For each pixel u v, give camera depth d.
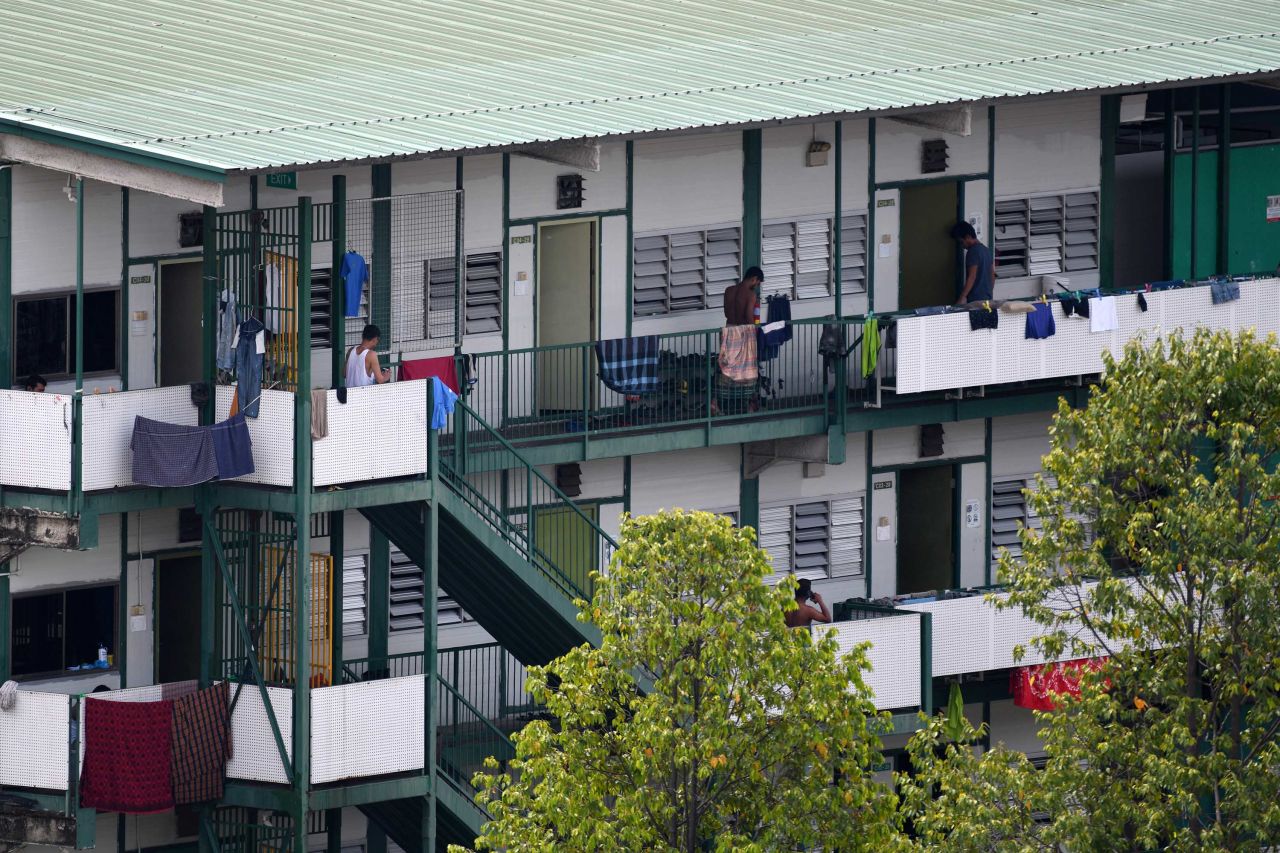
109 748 158.50
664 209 181.00
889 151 188.50
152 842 166.88
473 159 173.75
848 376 184.75
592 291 179.12
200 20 181.62
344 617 171.75
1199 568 143.38
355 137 161.00
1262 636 143.50
